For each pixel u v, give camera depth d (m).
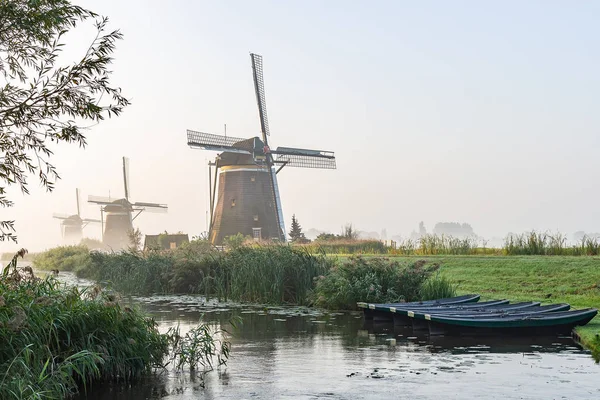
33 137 9.18
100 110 8.96
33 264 67.62
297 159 64.62
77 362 8.63
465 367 10.08
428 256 25.31
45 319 8.69
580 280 18.19
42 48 9.38
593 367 9.98
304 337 13.55
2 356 7.90
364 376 9.55
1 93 8.90
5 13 8.63
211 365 10.49
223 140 61.94
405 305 15.83
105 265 33.28
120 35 8.87
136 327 9.95
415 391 8.56
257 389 8.84
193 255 28.33
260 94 63.59
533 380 9.12
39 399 7.07
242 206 62.12
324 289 19.44
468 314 13.88
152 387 9.03
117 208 91.06
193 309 19.41
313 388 8.84
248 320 16.53
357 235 50.28
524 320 12.99
